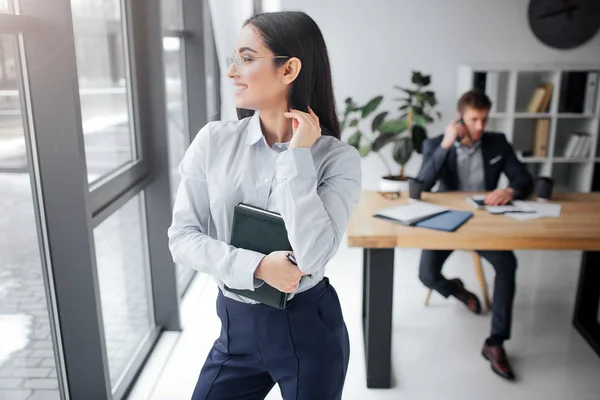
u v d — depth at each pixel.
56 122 1.72
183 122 3.78
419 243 2.30
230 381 1.41
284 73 1.22
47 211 1.81
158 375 2.58
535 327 3.07
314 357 1.34
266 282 1.23
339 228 1.27
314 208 1.19
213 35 4.54
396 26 4.79
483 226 2.42
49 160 1.76
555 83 4.64
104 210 2.06
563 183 5.17
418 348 2.84
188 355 2.78
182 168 1.35
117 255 2.59
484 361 2.72
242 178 1.29
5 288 1.69
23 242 1.75
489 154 3.18
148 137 2.71
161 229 2.86
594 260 2.97
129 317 2.75
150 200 2.82
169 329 3.03
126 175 2.40
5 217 1.65
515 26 4.77
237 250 1.24
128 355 2.68
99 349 1.97
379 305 2.42
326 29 4.81
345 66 4.88
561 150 5.11
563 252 4.30
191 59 3.66
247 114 1.41
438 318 3.17
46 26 1.64
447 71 4.88
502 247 2.28
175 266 2.94
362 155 4.48
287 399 1.39
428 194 2.99
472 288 3.58
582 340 2.93
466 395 2.44
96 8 2.26
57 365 1.98
